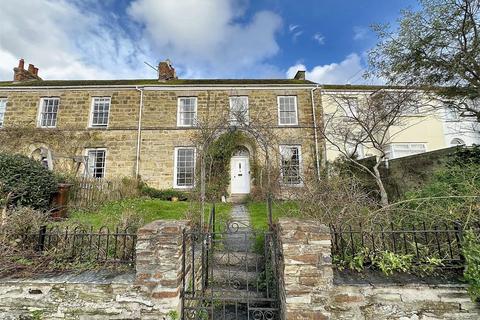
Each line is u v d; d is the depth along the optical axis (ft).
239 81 47.57
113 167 41.06
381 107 22.61
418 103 23.32
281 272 9.15
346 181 15.53
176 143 41.91
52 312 8.69
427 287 8.27
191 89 43.80
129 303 8.62
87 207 27.17
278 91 44.14
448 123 45.75
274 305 10.46
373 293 8.29
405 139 45.24
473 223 10.22
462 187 13.87
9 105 42.60
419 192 16.20
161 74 48.80
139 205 29.17
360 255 9.34
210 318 10.78
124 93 43.34
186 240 10.37
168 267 8.73
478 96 19.15
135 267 9.43
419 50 18.81
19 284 8.89
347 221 11.14
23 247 10.04
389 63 20.44
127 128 42.09
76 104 42.86
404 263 8.91
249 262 14.57
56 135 41.39
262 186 35.45
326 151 42.42
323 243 8.44
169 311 8.52
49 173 24.61
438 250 9.07
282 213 18.28
